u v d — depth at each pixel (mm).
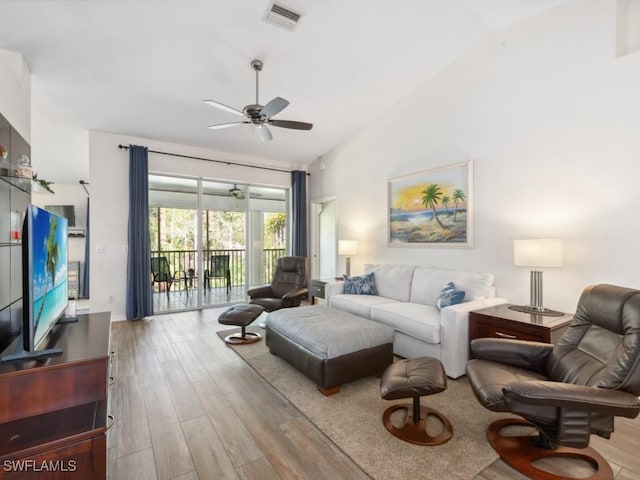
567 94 2738
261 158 5828
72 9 2369
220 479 1536
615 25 2471
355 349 2471
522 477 1545
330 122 4789
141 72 3223
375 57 3402
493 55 3248
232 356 3166
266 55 3158
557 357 1900
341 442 1812
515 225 3115
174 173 4922
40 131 4152
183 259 5184
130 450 1742
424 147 4012
